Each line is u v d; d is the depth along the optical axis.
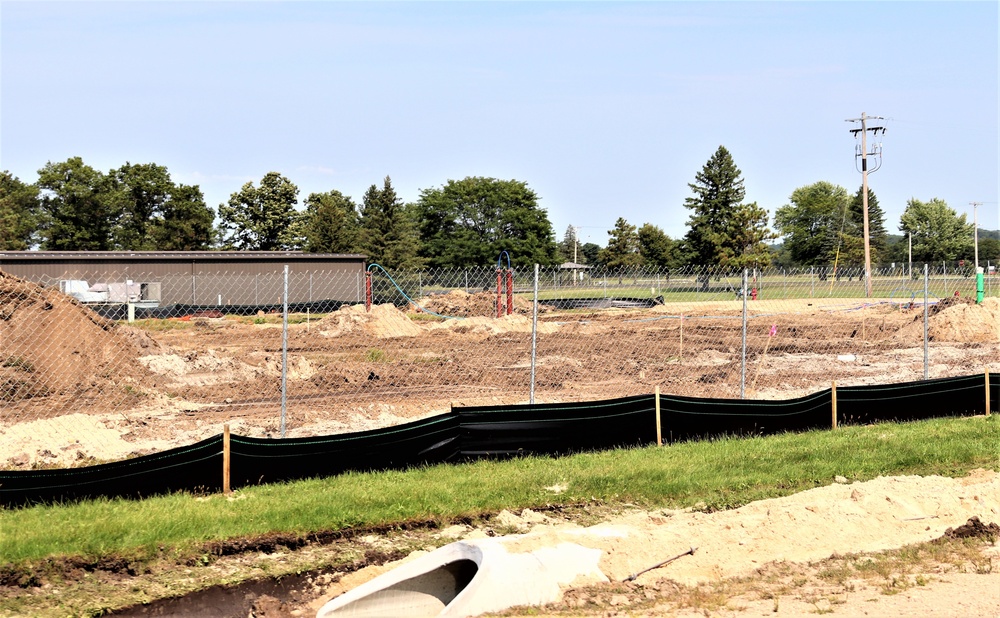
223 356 21.61
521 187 87.88
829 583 7.86
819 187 108.69
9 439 13.46
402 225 77.31
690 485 11.12
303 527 9.49
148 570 8.55
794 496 10.13
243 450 10.80
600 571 8.12
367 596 7.77
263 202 88.81
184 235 82.81
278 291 45.72
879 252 94.94
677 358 24.91
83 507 9.84
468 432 12.30
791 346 28.33
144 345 21.06
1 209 77.31
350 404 17.31
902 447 12.95
